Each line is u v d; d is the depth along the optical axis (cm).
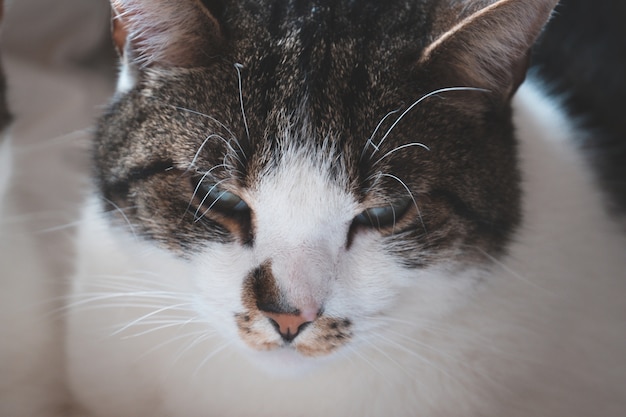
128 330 38
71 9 48
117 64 41
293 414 38
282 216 34
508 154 37
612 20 45
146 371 38
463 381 37
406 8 36
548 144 40
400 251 35
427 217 35
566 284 38
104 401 39
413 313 36
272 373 36
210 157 34
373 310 35
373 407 37
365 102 34
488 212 36
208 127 34
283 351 35
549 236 38
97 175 37
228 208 35
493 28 34
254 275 34
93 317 38
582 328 38
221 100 34
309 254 34
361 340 35
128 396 39
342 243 34
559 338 38
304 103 34
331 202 34
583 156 41
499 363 37
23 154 43
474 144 36
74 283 39
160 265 36
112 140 36
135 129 36
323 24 35
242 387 38
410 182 34
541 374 38
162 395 39
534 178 39
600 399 38
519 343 37
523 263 38
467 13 35
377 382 37
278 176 34
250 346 35
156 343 38
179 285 36
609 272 39
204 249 35
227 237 35
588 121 42
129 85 36
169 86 35
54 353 40
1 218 41
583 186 40
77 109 45
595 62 44
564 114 42
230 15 35
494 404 37
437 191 35
